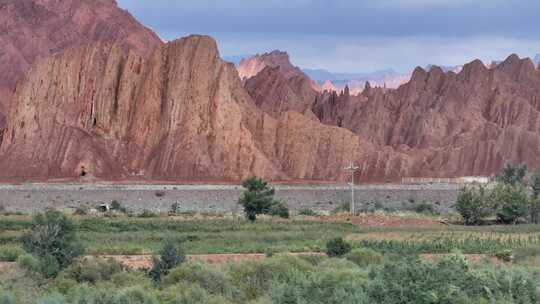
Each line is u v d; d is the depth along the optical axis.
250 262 66.69
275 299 50.34
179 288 56.91
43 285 63.69
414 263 47.12
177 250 72.81
